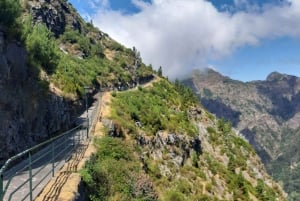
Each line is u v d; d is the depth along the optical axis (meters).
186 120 82.31
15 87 25.83
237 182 73.94
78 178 17.27
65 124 39.00
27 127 26.42
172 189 38.12
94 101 61.72
